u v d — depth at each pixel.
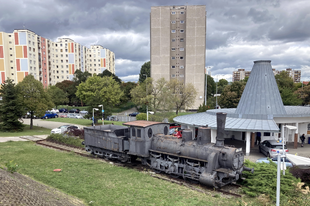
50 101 35.41
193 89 48.09
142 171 14.16
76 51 88.62
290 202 9.31
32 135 28.09
